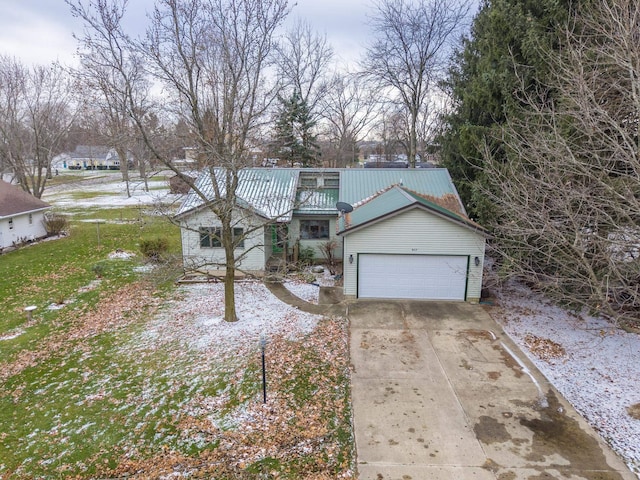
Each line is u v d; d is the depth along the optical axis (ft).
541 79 44.42
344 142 134.72
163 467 24.32
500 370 34.42
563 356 36.45
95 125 106.52
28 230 81.25
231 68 38.55
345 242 49.37
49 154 109.09
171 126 53.93
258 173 69.41
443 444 25.88
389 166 141.18
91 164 257.75
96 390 32.19
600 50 30.89
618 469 23.59
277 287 55.42
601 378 32.81
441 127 106.42
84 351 38.37
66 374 34.58
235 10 38.60
